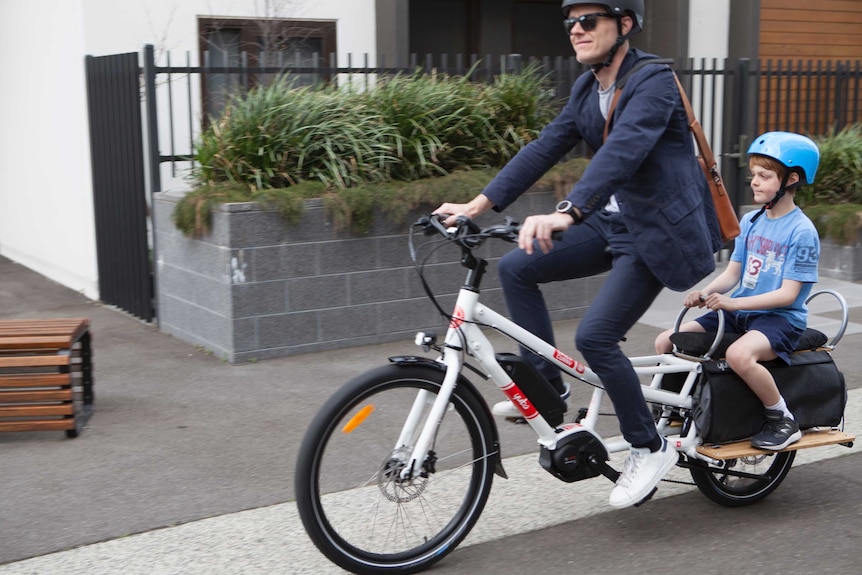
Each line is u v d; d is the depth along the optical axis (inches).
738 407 140.1
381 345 250.4
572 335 259.3
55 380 177.6
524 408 131.7
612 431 183.8
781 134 142.9
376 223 245.0
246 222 229.8
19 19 363.9
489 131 268.8
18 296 324.5
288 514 147.0
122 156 278.4
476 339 128.7
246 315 233.3
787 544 135.9
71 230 332.5
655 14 404.5
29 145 367.6
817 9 444.5
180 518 145.3
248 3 329.1
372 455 128.6
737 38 411.2
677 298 307.6
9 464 168.2
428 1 419.2
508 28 435.5
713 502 150.6
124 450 175.0
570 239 140.8
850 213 326.0
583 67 296.2
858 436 180.7
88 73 293.3
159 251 264.4
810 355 146.4
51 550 134.5
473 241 123.0
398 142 250.4
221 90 276.5
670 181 128.4
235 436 182.5
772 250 143.3
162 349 248.4
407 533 130.0
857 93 377.4
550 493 154.8
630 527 142.1
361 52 350.0
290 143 244.5
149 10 313.0
